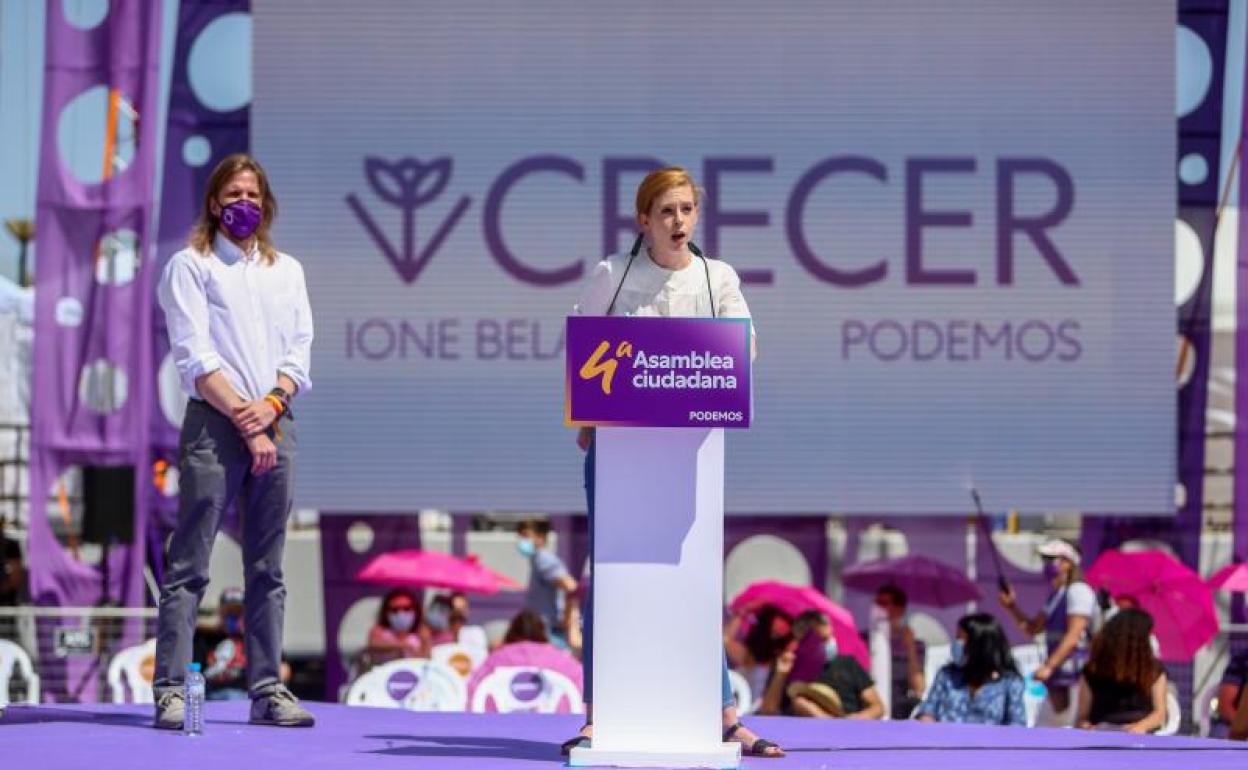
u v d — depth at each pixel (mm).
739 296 12438
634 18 32156
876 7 32062
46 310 32375
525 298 32094
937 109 32094
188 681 14039
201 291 14250
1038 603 31859
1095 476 32000
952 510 31891
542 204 32156
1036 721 27828
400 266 32094
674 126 32094
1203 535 32094
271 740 13688
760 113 32062
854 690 23938
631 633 11570
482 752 12961
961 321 31953
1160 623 28578
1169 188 32062
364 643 32156
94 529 29172
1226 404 32188
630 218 32094
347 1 32281
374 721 15547
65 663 32000
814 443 31891
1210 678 31469
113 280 32469
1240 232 32188
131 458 32281
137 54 32500
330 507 31969
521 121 32219
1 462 32219
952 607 31812
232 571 31516
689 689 11547
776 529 32062
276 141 32344
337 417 32094
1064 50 32094
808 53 32062
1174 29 32125
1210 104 32219
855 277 31922
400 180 32188
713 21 32094
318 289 32156
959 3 32062
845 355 31891
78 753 12688
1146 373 32062
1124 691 22266
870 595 31844
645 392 11414
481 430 32094
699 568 11570
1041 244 31969
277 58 32312
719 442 11562
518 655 22297
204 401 14266
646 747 11539
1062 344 32000
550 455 32094
